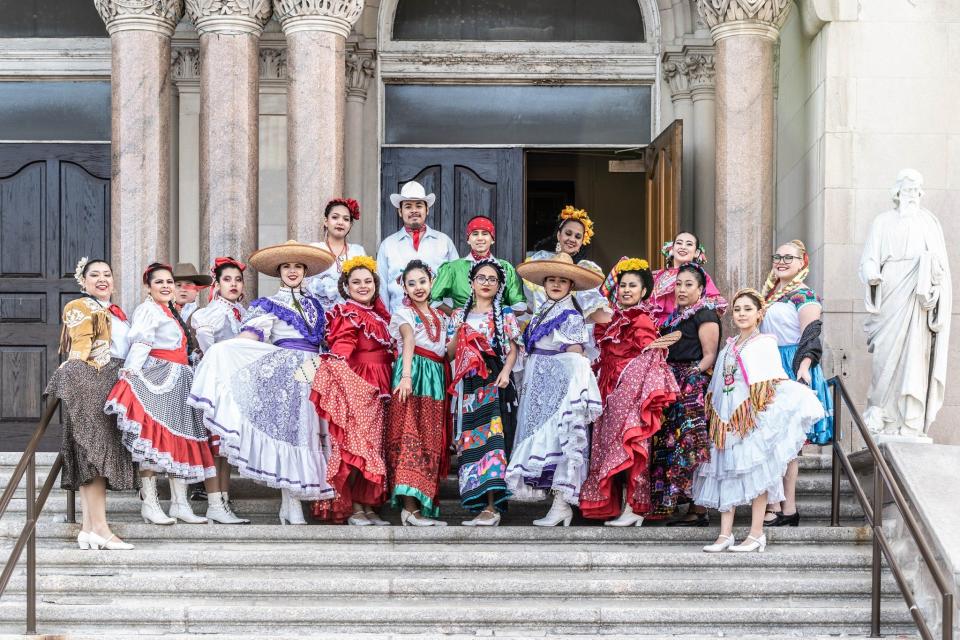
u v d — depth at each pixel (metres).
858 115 10.98
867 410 9.95
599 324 8.90
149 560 8.14
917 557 8.17
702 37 12.53
